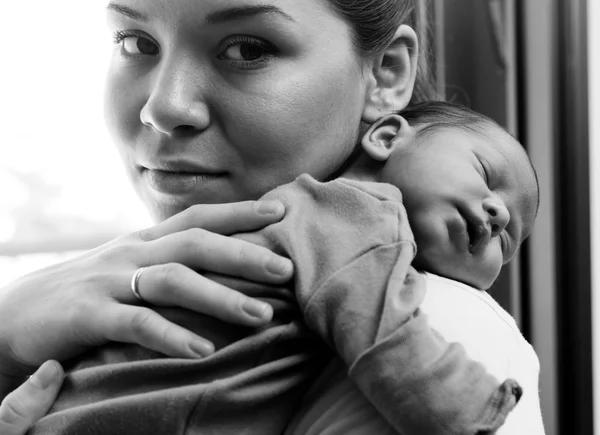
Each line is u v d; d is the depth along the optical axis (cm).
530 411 71
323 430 68
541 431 73
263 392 69
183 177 83
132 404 68
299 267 70
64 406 72
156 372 69
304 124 82
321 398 71
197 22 78
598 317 167
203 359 68
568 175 163
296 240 72
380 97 93
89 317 74
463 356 64
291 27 80
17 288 82
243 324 69
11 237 249
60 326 76
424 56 121
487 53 159
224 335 71
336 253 70
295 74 81
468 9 158
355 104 88
